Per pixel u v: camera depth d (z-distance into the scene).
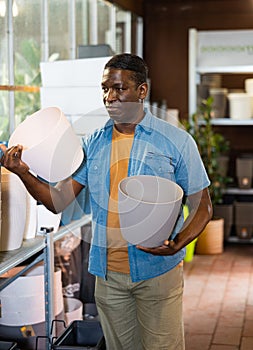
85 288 3.83
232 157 6.79
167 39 6.73
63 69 3.68
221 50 6.24
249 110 6.35
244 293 4.83
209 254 6.13
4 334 2.96
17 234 2.65
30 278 2.96
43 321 3.02
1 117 3.56
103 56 3.97
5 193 2.60
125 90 2.11
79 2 4.81
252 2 6.50
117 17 5.84
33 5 3.96
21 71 3.81
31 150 2.31
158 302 2.27
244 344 3.79
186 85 6.74
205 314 4.34
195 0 6.61
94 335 2.87
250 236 6.55
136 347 2.42
